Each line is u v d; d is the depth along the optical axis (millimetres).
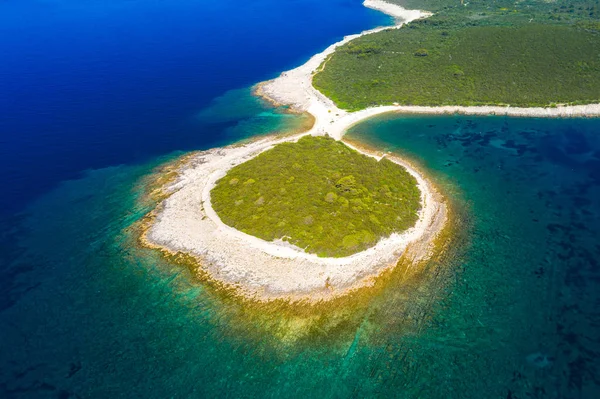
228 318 54656
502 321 54000
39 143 103875
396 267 61562
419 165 93562
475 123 111750
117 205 80375
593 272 61844
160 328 54031
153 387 47094
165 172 91312
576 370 47594
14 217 77688
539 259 64750
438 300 56875
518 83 122688
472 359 49094
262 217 69750
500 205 78562
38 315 56812
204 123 116500
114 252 67500
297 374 47812
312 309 55062
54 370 49281
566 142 100750
